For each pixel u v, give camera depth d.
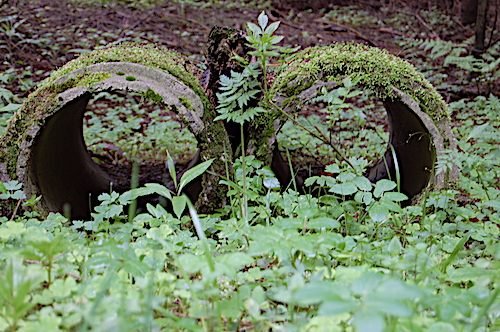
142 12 8.61
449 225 2.61
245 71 2.60
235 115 2.54
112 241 2.03
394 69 2.85
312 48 3.06
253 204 2.81
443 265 2.03
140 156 4.76
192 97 2.74
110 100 6.17
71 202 3.35
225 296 1.75
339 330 1.42
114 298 1.45
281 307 1.70
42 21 7.50
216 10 9.45
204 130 2.74
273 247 1.57
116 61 2.77
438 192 2.91
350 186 2.41
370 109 6.05
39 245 1.51
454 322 1.44
